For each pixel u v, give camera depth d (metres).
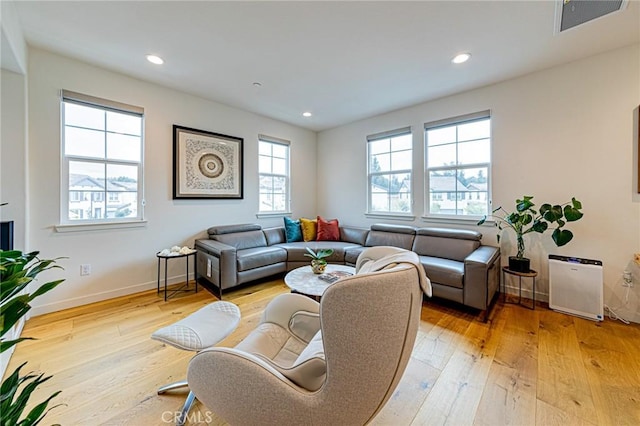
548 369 1.75
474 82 3.08
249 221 4.16
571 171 2.68
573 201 2.46
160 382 1.62
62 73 2.55
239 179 3.99
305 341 1.45
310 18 2.01
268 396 0.91
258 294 3.14
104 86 2.79
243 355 0.97
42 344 2.01
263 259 3.42
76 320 2.39
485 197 3.28
